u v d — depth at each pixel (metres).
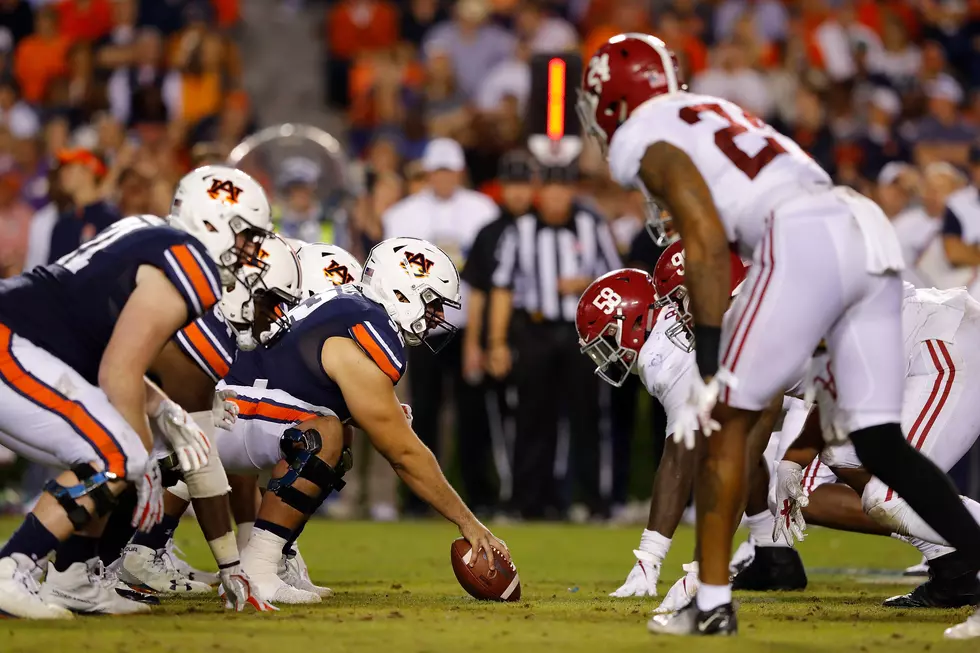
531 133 31.47
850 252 12.02
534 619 13.31
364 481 35.06
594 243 32.19
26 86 47.31
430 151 34.06
